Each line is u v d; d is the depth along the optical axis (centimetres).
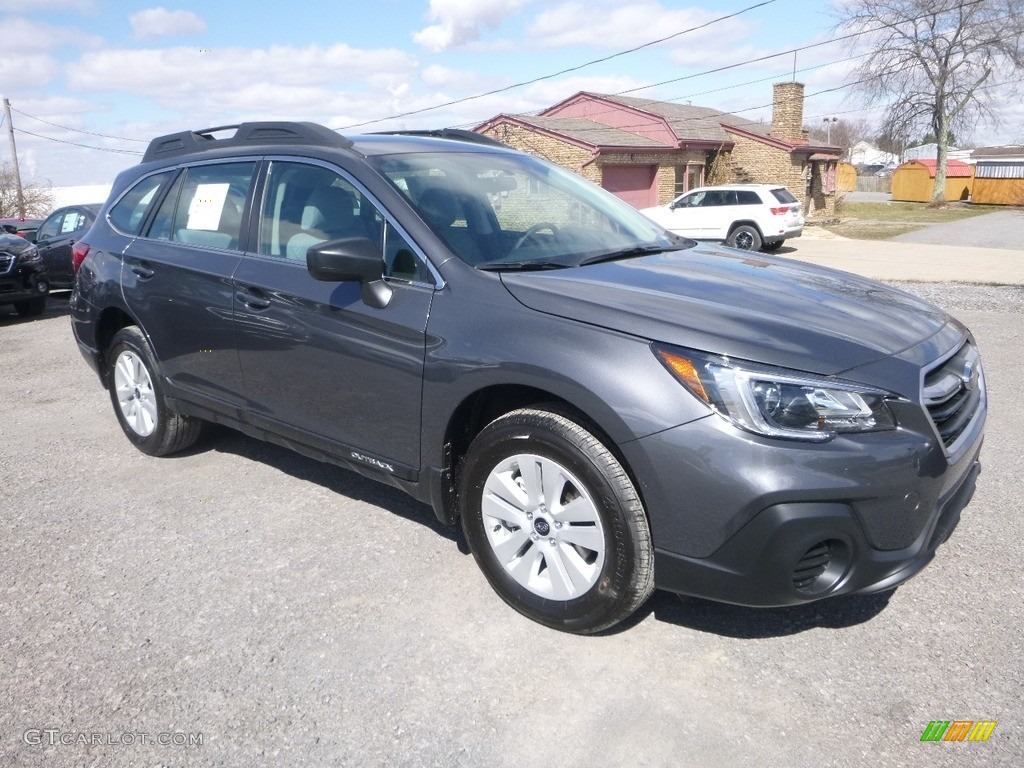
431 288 323
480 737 253
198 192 440
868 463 252
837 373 258
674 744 246
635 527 272
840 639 296
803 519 250
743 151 3256
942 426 277
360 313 337
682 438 258
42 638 312
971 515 391
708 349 262
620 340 274
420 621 314
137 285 454
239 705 271
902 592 325
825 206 3562
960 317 935
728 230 2083
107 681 285
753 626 305
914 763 236
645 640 299
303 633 309
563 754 244
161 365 457
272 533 392
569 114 3422
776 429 252
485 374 297
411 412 327
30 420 602
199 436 498
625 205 446
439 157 390
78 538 394
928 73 4381
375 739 253
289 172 392
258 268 386
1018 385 620
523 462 298
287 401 383
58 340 969
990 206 4309
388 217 343
